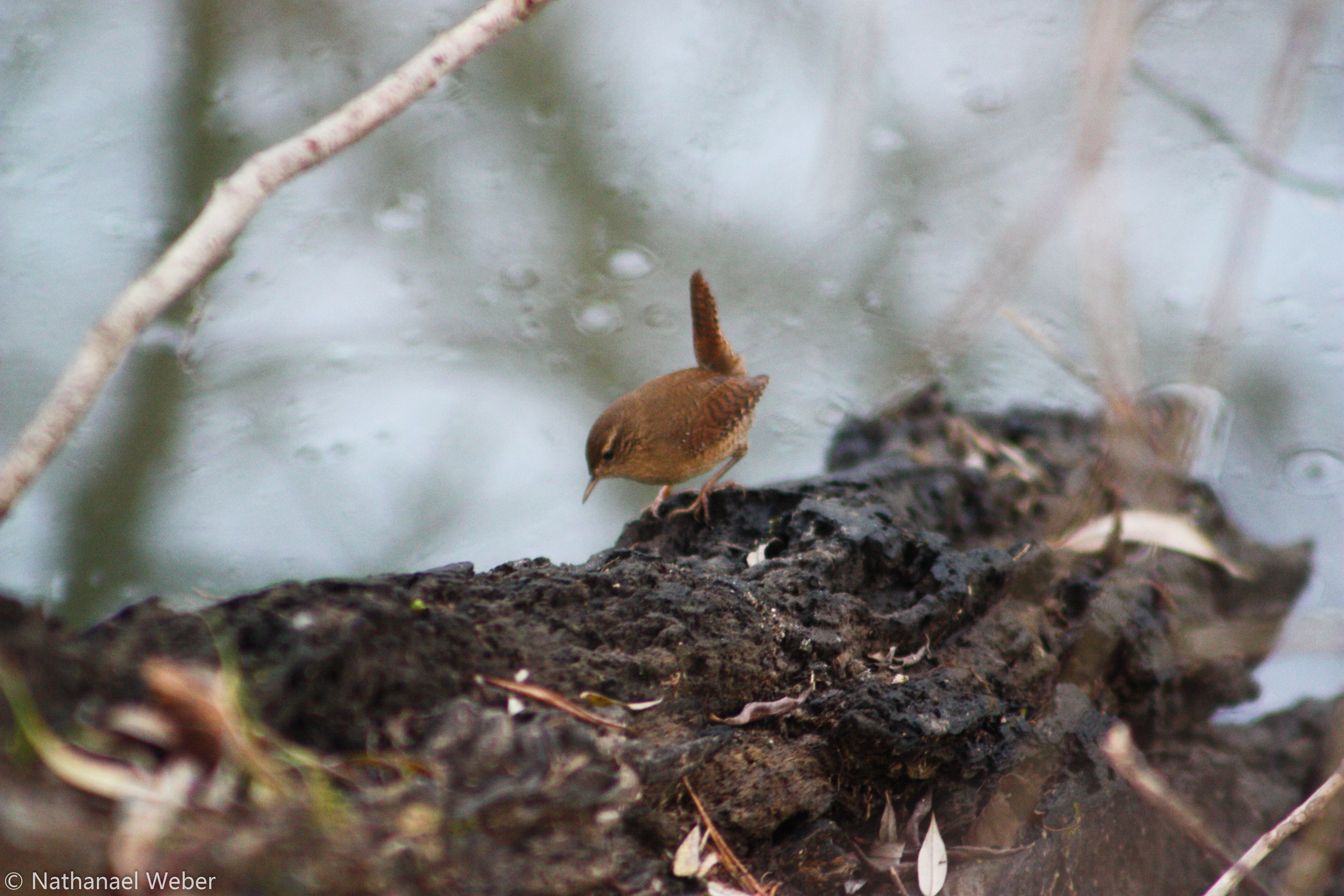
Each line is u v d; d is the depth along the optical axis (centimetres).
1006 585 578
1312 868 460
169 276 370
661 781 404
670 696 443
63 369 1041
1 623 332
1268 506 877
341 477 1033
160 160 1280
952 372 1005
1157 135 1278
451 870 327
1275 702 675
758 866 450
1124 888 518
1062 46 1395
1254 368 1008
